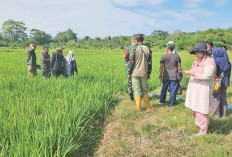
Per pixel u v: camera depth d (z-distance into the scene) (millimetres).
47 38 127438
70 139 3494
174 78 5512
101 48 71438
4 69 11656
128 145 3689
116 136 4027
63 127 3611
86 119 4516
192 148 3488
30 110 4109
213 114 4754
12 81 7008
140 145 3711
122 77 8297
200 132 3887
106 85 6773
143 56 5188
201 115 3799
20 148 2889
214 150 3307
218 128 4098
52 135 3258
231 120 4434
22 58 21234
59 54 8336
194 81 3820
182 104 5668
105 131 4312
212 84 3750
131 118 4816
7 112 4141
